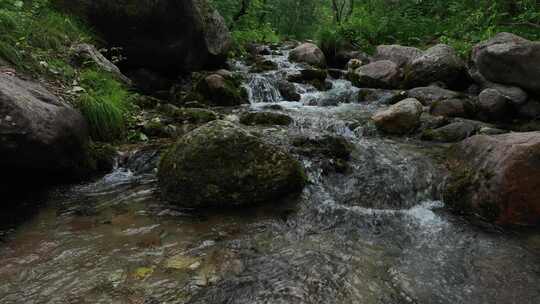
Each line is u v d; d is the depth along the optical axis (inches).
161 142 239.6
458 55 426.3
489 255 142.4
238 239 149.9
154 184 200.5
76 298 113.7
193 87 356.2
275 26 1251.2
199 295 116.3
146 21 331.9
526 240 152.6
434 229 163.2
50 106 181.3
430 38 577.6
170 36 357.1
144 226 157.9
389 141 256.2
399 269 133.2
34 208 170.9
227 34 462.9
